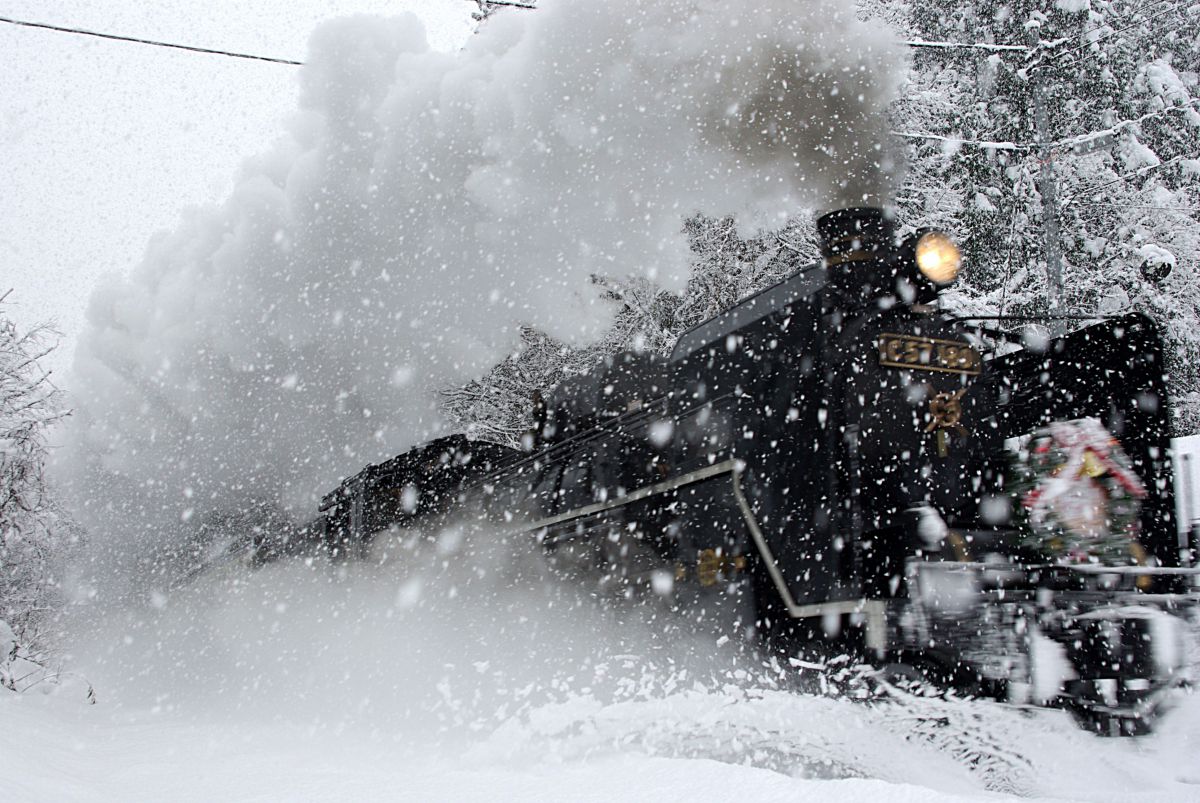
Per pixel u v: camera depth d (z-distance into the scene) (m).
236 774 5.36
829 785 3.88
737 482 7.13
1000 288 19.05
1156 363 7.05
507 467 10.57
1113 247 19.34
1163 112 20.56
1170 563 6.82
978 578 5.81
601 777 4.50
